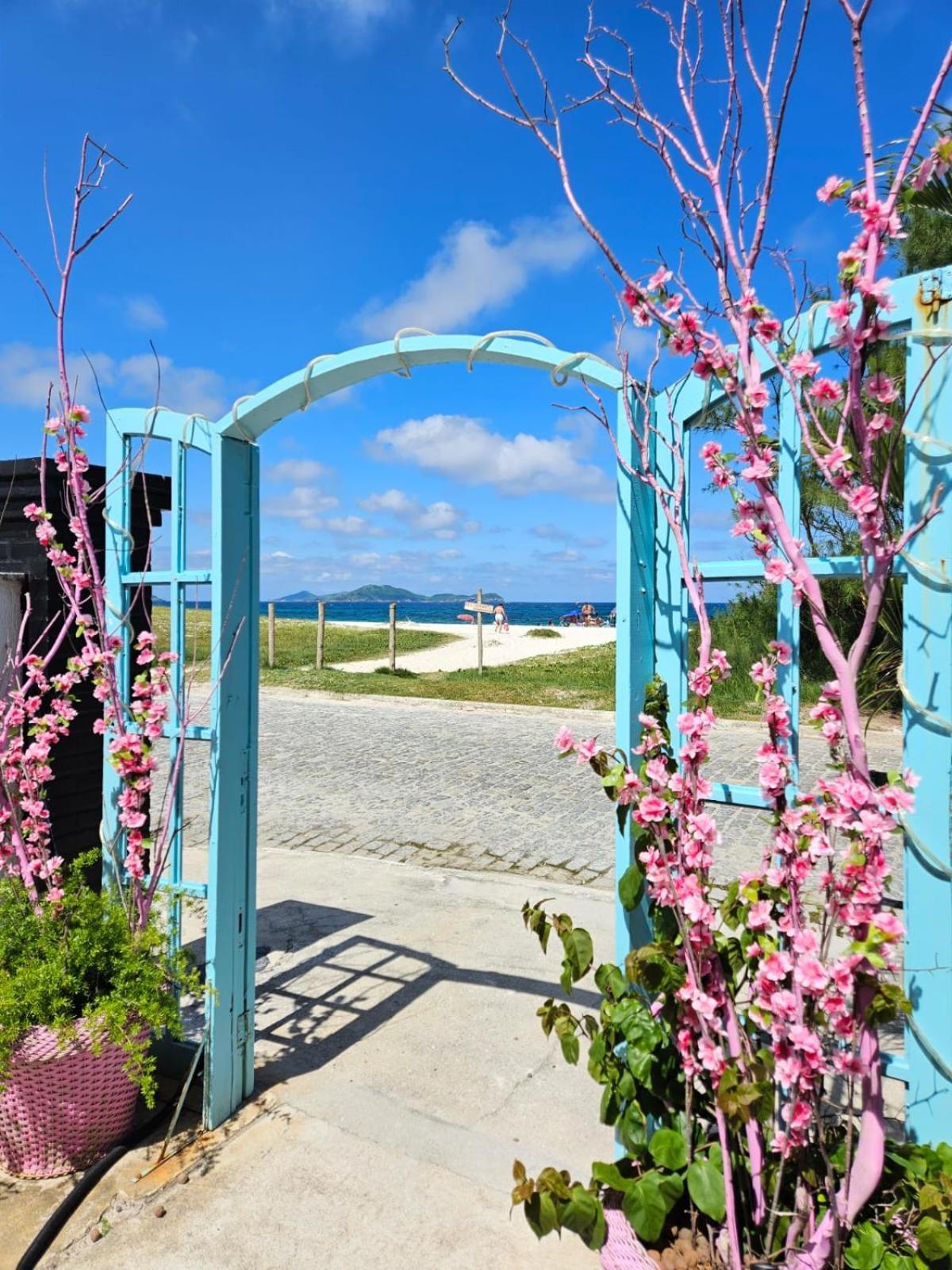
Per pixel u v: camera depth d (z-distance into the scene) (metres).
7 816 2.98
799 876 1.69
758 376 1.78
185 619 3.02
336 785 8.06
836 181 1.67
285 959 4.27
